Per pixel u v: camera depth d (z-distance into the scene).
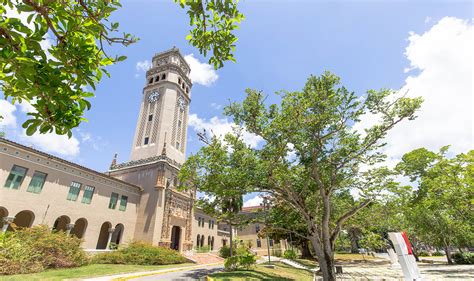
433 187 21.19
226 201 19.34
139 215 32.78
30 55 2.63
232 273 18.42
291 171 18.30
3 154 20.25
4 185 20.02
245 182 15.92
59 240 17.83
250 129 17.09
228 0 4.21
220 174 16.52
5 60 2.48
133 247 25.34
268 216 20.77
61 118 2.91
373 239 37.72
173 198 35.78
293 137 16.44
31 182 21.97
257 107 16.72
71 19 2.96
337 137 17.72
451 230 35.03
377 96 15.76
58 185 24.08
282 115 16.12
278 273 21.67
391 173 17.02
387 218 22.23
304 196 19.09
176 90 44.78
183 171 17.89
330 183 18.33
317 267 32.88
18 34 2.56
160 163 34.97
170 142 40.44
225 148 17.42
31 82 2.65
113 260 22.44
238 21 4.50
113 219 29.39
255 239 58.44
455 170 20.59
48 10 2.84
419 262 42.53
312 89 16.61
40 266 15.78
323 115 15.33
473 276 19.95
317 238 17.14
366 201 17.58
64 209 24.23
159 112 41.66
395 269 28.72
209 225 51.38
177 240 36.84
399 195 18.30
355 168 18.28
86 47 2.95
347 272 27.41
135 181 35.56
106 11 3.12
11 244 14.81
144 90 45.50
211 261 31.89
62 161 24.61
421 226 36.78
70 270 16.69
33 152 22.23
